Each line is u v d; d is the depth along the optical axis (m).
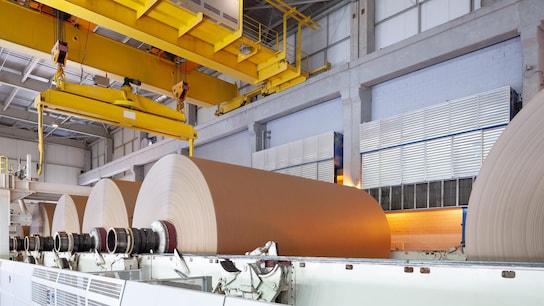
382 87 10.20
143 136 20.83
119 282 2.27
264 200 5.04
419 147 8.88
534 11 7.32
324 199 6.11
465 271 1.83
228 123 14.33
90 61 9.43
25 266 4.35
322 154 10.86
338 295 2.33
